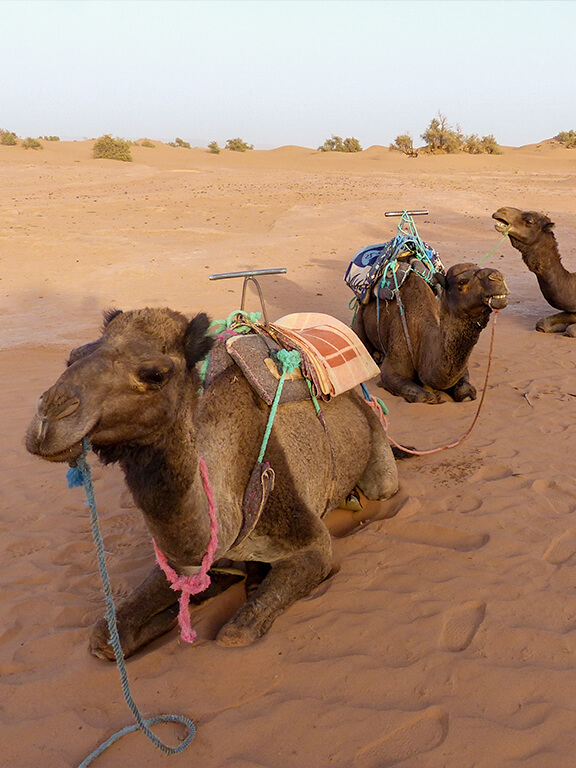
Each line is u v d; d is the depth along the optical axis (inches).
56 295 588.4
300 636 150.4
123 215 1069.1
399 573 172.9
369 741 123.2
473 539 188.2
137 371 105.4
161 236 890.1
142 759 122.3
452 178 1667.1
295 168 2214.6
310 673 139.6
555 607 156.9
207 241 852.0
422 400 302.0
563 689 132.5
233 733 126.3
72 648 151.9
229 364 159.8
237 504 146.5
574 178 1606.8
